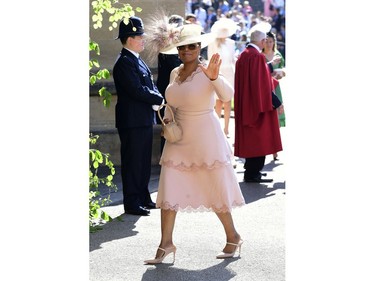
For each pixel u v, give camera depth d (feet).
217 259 24.99
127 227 29.12
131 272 23.63
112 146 40.50
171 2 41.22
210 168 24.38
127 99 30.99
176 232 28.68
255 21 90.12
